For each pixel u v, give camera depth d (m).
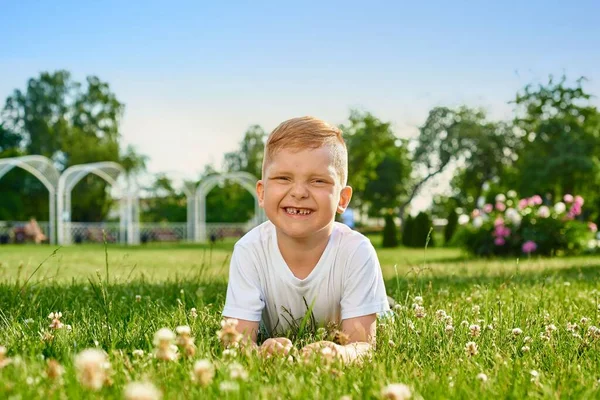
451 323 2.72
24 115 46.25
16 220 38.78
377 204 53.38
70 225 27.81
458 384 1.70
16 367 1.67
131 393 1.07
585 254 14.47
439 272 7.07
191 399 1.50
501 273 6.33
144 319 2.84
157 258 12.78
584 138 34.12
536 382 1.76
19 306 3.30
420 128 39.84
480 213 15.37
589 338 2.51
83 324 2.70
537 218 14.48
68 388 1.51
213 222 40.12
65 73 47.50
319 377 1.76
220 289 4.43
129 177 28.75
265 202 2.40
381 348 2.33
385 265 10.12
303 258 2.55
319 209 2.32
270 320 2.76
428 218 25.28
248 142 58.03
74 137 45.12
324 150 2.32
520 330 2.45
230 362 1.87
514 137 39.09
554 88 34.47
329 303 2.64
